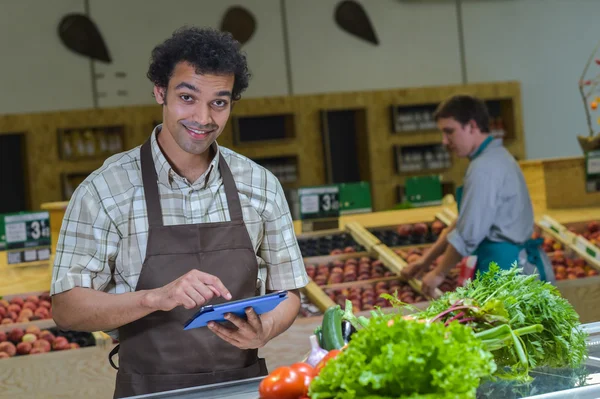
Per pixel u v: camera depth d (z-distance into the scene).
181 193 2.01
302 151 8.62
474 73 9.23
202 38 1.86
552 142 9.45
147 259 1.98
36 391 3.19
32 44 7.85
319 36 8.76
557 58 9.43
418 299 3.97
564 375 1.54
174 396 1.56
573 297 3.99
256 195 2.08
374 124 8.83
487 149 3.61
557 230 4.77
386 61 8.96
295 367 1.38
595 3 9.50
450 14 9.16
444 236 4.05
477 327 1.58
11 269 4.41
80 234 1.96
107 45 8.05
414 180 6.00
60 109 7.93
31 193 7.83
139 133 8.11
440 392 1.23
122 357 2.04
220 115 1.89
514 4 9.32
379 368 1.22
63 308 1.93
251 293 2.04
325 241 4.75
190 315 1.99
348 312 1.63
